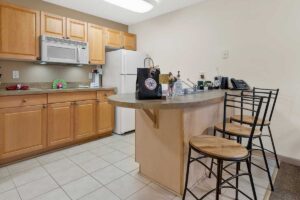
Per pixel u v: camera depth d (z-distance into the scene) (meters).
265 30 2.51
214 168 2.09
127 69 3.51
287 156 2.44
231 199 1.69
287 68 2.38
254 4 2.57
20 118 2.36
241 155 1.25
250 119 2.18
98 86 3.60
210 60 3.05
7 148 2.28
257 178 2.04
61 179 2.00
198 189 1.83
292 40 2.32
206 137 1.58
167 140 1.79
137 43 4.14
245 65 2.70
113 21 4.01
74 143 2.99
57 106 2.71
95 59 3.39
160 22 3.68
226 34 2.85
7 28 2.41
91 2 3.10
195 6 3.16
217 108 2.21
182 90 1.97
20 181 1.96
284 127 2.44
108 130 3.42
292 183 1.95
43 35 2.71
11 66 2.79
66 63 3.11
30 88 2.93
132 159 2.48
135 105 1.30
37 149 2.53
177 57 3.47
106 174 2.11
